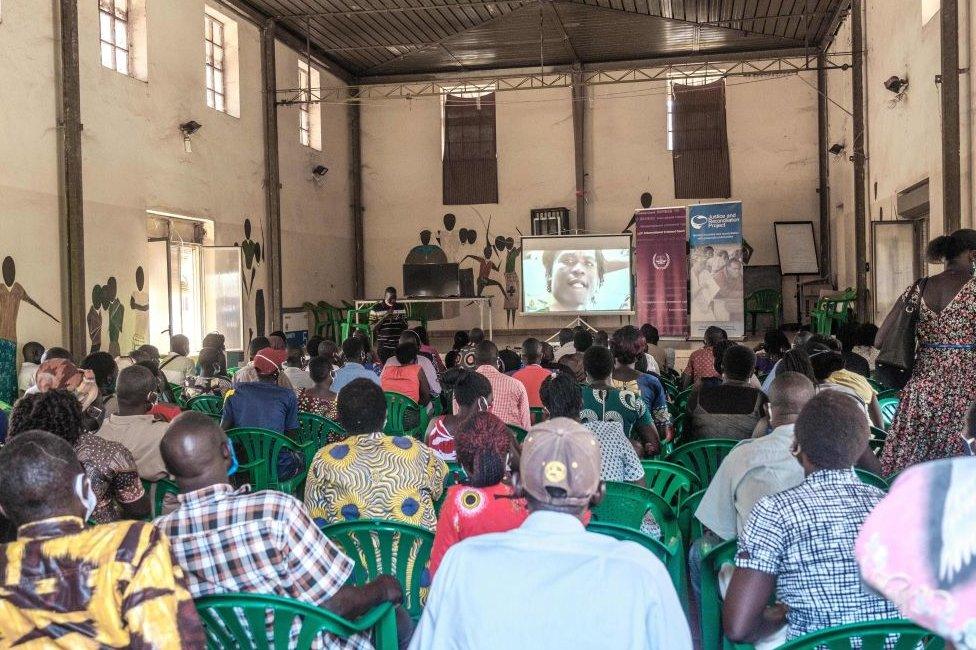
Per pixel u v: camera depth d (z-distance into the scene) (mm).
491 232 17688
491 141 17656
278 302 13914
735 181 17031
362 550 2527
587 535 1596
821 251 16578
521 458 1652
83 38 9320
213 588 1986
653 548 2340
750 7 14219
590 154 17422
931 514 873
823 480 1895
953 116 8680
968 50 8805
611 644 1507
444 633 1581
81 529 1651
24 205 8375
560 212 17250
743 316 14641
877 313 11266
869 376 5469
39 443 1649
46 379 3568
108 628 1583
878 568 882
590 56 16922
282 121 14703
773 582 1879
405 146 17828
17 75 8289
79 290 8781
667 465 3438
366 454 2775
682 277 14906
